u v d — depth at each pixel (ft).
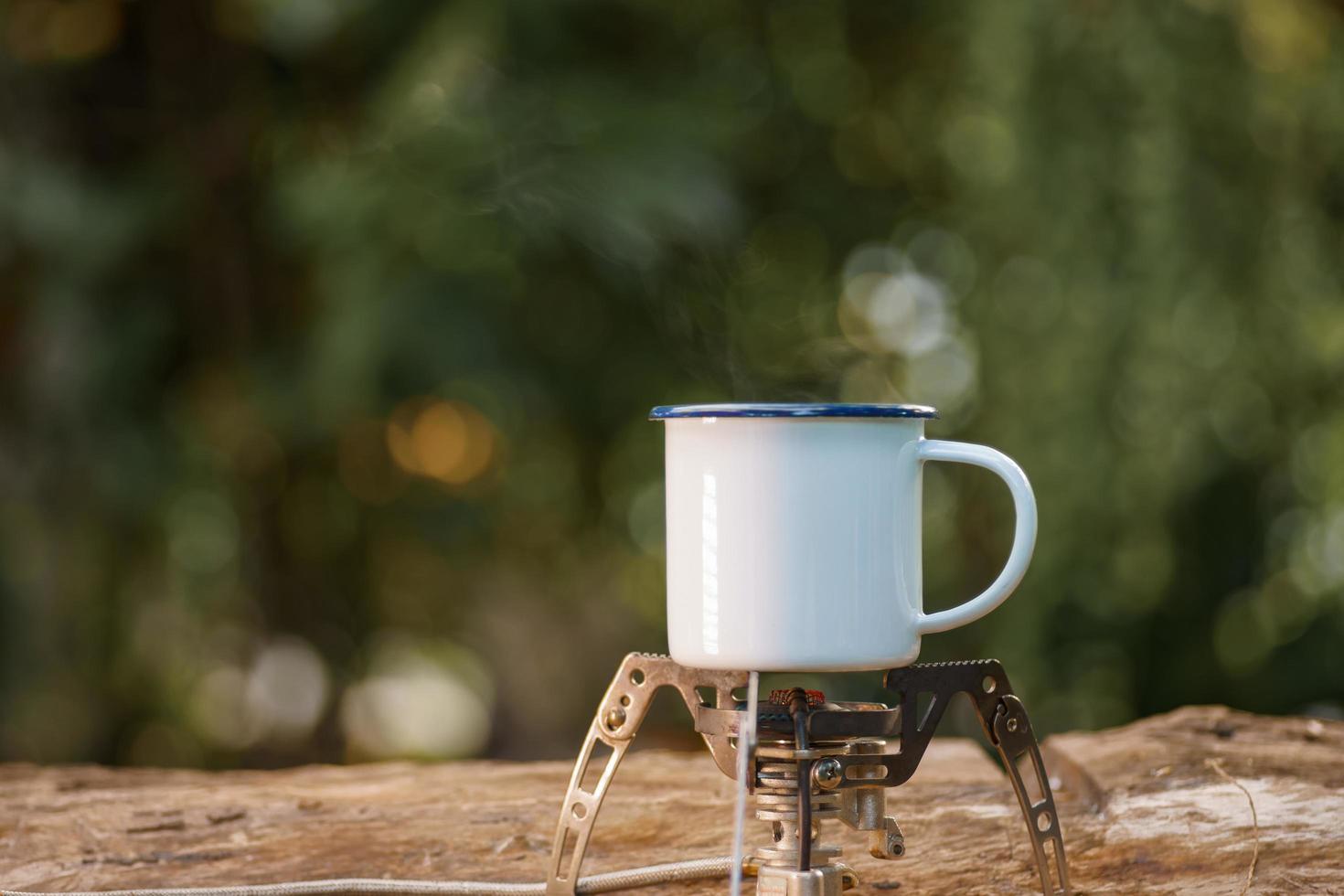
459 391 10.24
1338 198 9.02
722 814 4.75
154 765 12.35
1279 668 11.09
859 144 12.33
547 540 12.56
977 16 8.80
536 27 10.03
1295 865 4.02
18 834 4.72
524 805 4.96
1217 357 8.66
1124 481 8.11
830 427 2.97
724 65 11.59
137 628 12.14
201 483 11.53
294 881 4.17
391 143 9.95
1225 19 8.50
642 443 11.85
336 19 10.04
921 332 11.94
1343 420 9.57
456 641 13.21
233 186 11.44
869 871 4.19
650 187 9.75
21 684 11.27
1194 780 4.65
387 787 5.34
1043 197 8.29
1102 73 8.25
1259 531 10.82
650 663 3.39
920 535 3.16
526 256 10.34
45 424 11.16
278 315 11.66
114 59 11.53
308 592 12.35
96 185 11.32
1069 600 9.04
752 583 2.98
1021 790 3.32
